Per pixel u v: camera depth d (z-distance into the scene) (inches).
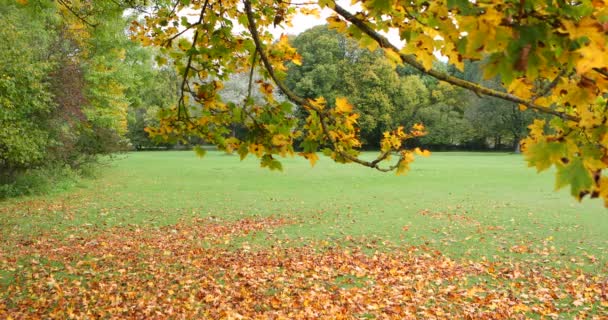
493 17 42.2
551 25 42.3
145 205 508.1
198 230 380.5
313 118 107.0
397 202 534.6
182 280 239.8
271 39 124.6
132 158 1384.1
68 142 601.3
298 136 112.0
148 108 1694.1
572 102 47.1
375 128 1895.9
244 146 112.9
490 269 261.3
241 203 529.0
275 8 114.8
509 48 41.8
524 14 43.3
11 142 409.7
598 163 44.9
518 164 1128.8
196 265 269.4
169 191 629.9
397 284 239.0
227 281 241.4
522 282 242.5
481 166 1064.8
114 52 703.7
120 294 216.7
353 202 535.5
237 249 314.7
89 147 737.0
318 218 435.8
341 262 279.7
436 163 1177.4
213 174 876.6
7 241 327.6
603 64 37.7
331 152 108.3
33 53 465.7
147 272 253.9
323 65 1726.1
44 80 486.6
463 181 753.0
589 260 284.0
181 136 120.9
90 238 343.3
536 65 43.4
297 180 775.7
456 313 199.3
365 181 761.0
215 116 115.7
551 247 316.5
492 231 372.5
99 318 188.7
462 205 509.7
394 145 105.8
